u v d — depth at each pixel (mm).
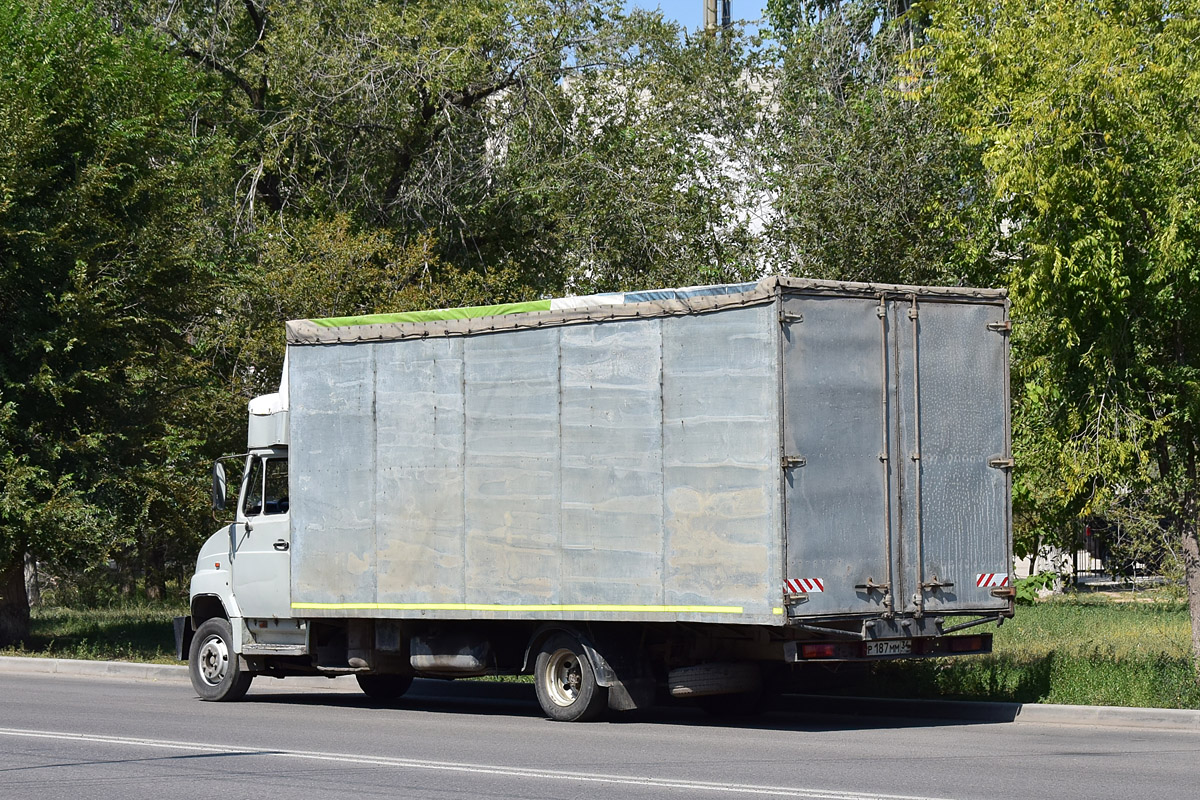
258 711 14945
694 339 12648
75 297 22422
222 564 16438
